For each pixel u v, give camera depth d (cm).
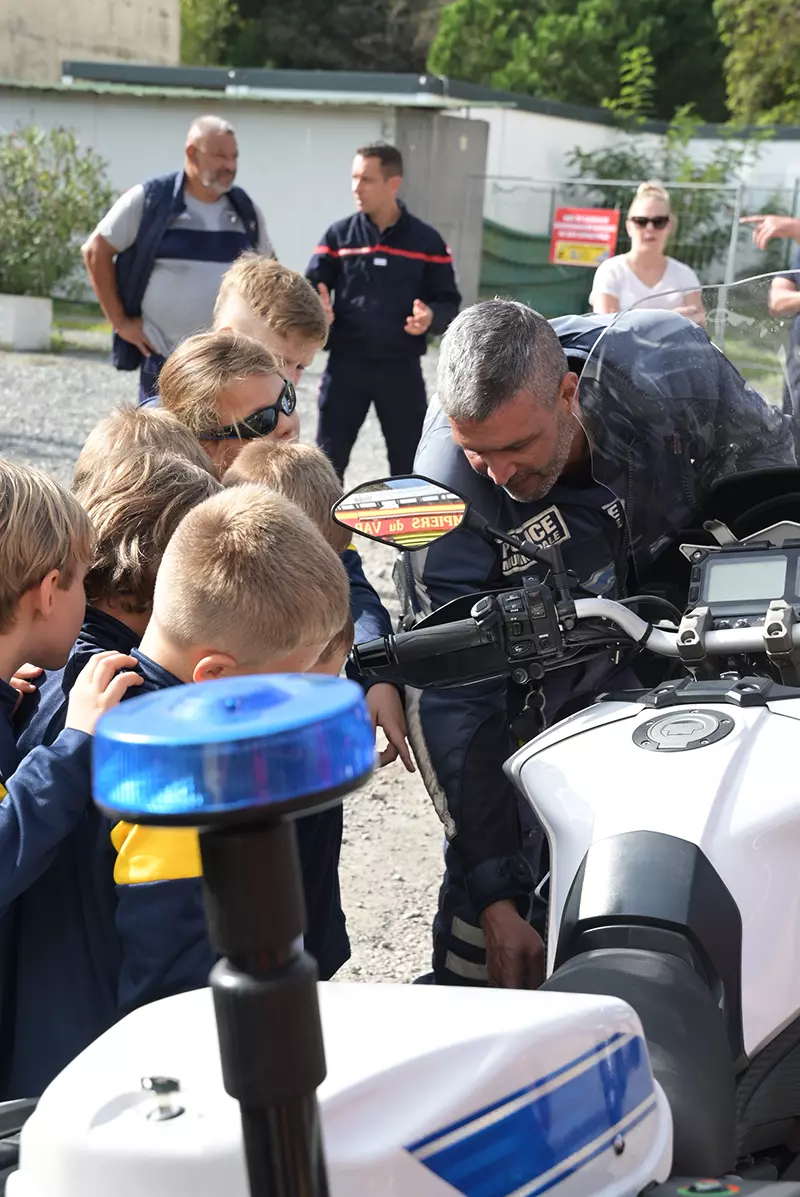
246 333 335
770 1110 166
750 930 160
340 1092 100
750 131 2262
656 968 151
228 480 260
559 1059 113
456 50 3388
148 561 208
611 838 165
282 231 1916
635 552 258
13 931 179
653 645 204
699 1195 118
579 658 214
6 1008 179
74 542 186
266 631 163
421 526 200
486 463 237
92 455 228
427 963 330
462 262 1959
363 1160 98
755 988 160
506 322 231
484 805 230
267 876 75
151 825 74
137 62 2584
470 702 233
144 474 214
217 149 594
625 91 2453
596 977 151
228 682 82
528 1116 109
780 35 2572
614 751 178
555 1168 111
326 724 75
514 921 224
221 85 1955
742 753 172
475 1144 105
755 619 205
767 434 261
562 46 3070
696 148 2323
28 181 1667
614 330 256
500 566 253
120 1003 160
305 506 256
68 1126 100
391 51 4175
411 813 428
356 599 295
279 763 73
